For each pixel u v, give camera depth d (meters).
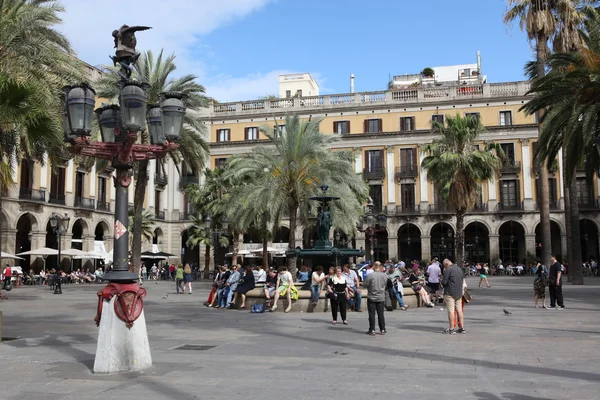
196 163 27.39
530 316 14.90
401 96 53.66
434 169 27.83
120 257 8.01
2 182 14.71
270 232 32.22
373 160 53.94
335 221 25.36
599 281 34.81
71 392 6.59
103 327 7.79
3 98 11.20
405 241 56.78
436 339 10.77
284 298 17.06
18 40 17.17
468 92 52.22
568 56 18.12
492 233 51.31
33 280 38.75
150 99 24.94
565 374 7.38
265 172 24.80
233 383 6.98
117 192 8.14
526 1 29.83
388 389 6.60
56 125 14.83
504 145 51.28
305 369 7.86
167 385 6.90
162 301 22.55
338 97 54.94
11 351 9.62
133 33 8.23
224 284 19.08
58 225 29.95
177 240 57.25
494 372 7.55
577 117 17.55
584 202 49.72
